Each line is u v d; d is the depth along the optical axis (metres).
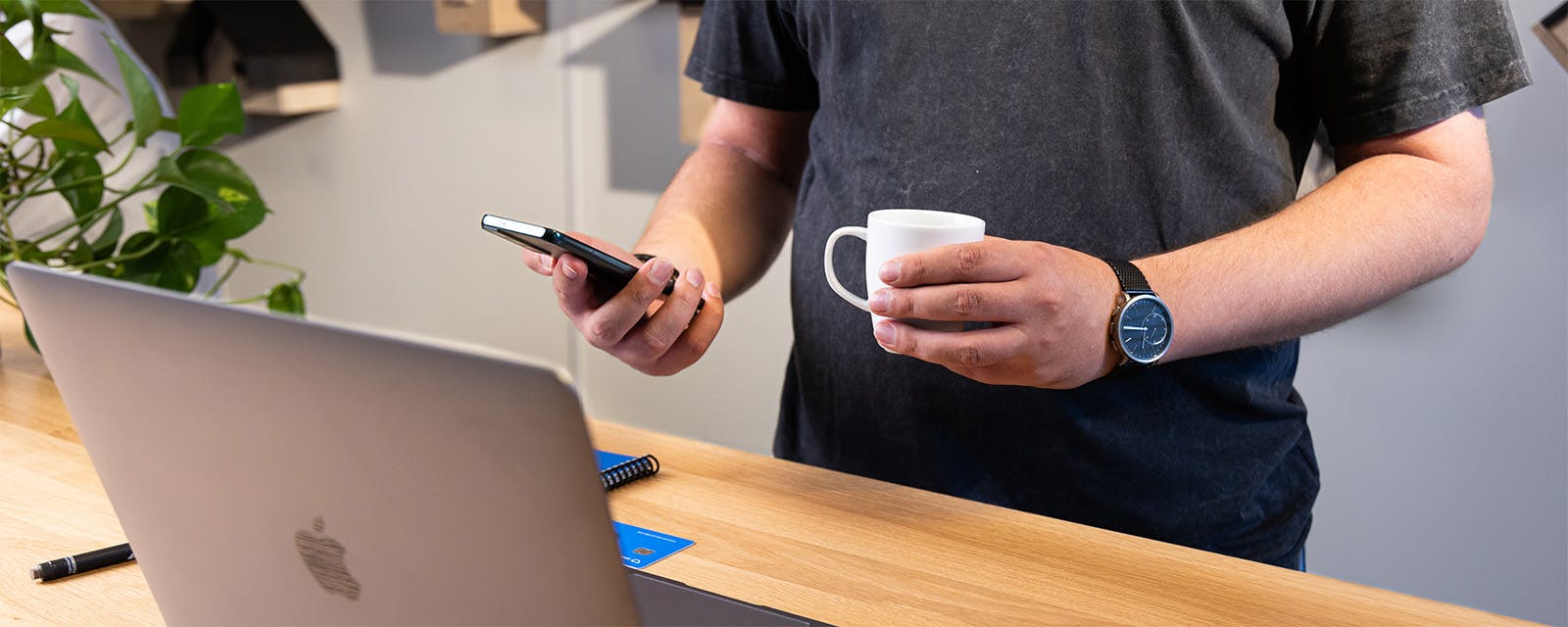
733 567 0.81
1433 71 1.01
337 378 0.49
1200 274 0.95
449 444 0.48
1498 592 2.20
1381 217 0.99
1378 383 2.25
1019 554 0.84
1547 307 2.05
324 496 0.53
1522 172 2.03
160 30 3.28
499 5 2.84
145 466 0.60
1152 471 1.11
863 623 0.73
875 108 1.17
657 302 1.00
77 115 1.26
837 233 0.90
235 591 0.61
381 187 3.42
